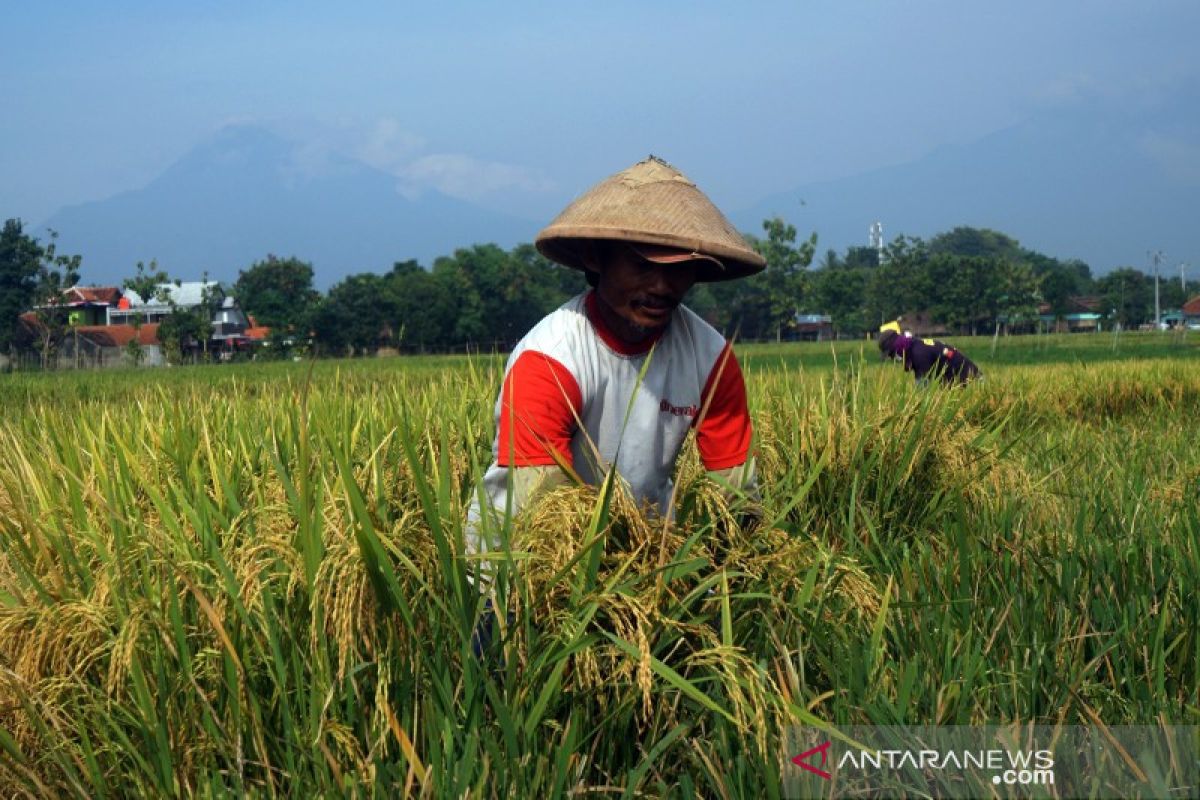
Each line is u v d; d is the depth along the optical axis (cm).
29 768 223
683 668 247
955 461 436
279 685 221
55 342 6756
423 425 394
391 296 8625
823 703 246
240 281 9956
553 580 226
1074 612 297
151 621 228
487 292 9756
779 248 10419
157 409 489
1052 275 14588
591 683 232
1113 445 644
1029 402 1023
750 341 10869
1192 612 291
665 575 241
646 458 298
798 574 269
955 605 295
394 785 211
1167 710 245
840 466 417
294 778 215
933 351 858
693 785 233
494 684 229
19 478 332
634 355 287
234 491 296
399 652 224
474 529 270
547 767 221
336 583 217
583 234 271
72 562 256
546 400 274
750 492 307
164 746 217
